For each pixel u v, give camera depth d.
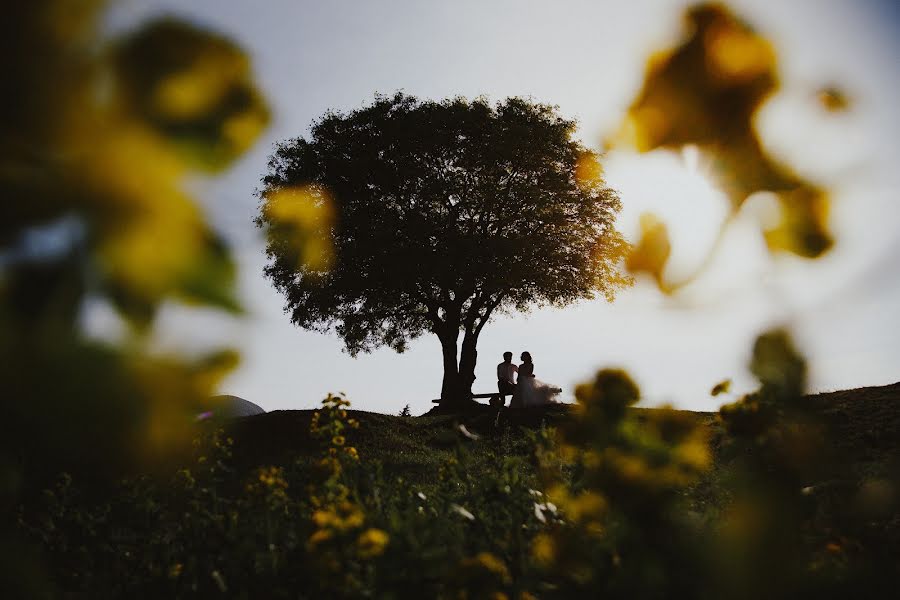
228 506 4.26
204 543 3.60
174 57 0.55
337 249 23.28
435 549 2.47
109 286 0.55
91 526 4.01
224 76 0.56
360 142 25.00
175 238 0.55
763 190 0.72
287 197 0.60
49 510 3.94
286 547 3.37
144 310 0.55
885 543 1.82
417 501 3.67
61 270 0.54
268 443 12.11
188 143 0.56
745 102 0.71
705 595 1.23
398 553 2.46
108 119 0.56
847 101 0.70
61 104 0.55
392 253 23.88
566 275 25.38
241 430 13.12
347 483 3.88
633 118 0.72
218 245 0.56
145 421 0.54
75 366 0.52
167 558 3.75
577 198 25.09
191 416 0.55
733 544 1.17
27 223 0.54
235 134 0.57
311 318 25.75
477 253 24.39
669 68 0.72
